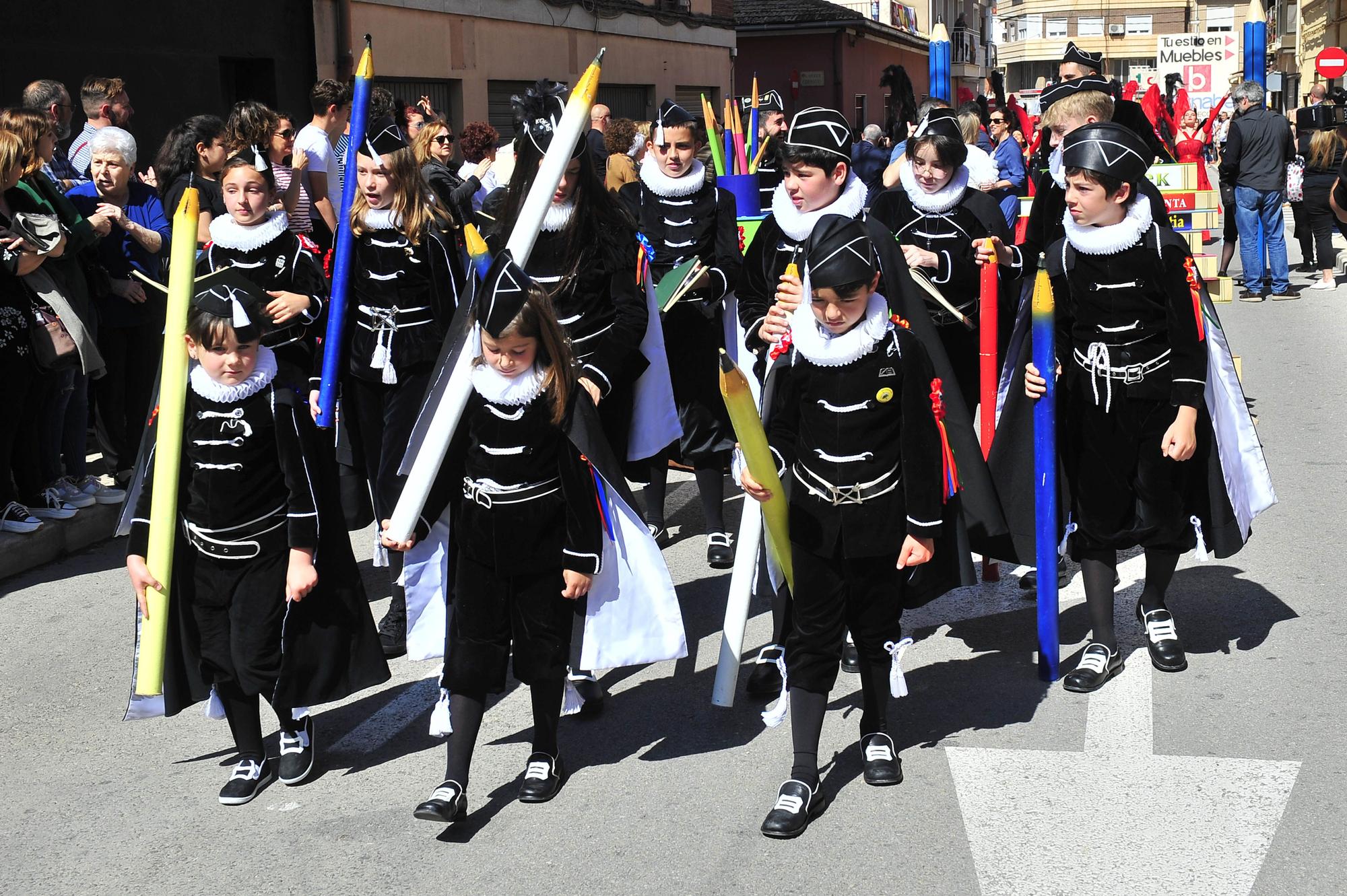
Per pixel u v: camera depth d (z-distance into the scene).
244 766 4.03
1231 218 13.54
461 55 15.71
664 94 21.86
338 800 3.97
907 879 3.42
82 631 5.45
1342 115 14.40
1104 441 4.49
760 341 4.88
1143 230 4.34
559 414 3.70
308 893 3.45
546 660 3.88
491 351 3.68
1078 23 73.00
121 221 6.45
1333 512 6.40
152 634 3.82
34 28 9.48
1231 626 5.04
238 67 12.22
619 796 3.94
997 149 10.31
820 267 3.58
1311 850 3.48
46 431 6.50
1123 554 6.04
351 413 5.01
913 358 3.69
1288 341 10.79
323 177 7.73
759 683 4.64
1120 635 5.04
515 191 4.59
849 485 3.71
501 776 4.10
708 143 6.43
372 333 4.91
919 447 3.67
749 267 5.07
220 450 3.81
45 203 5.95
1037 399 4.49
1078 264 4.45
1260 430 8.00
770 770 4.09
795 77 30.42
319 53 12.88
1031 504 4.73
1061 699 4.49
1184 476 4.58
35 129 5.82
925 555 3.71
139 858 3.65
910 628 5.27
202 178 6.89
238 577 3.88
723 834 3.69
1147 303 4.38
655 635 4.04
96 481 6.89
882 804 3.82
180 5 10.97
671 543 6.49
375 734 4.46
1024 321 4.72
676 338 6.05
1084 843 3.56
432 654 4.14
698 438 6.05
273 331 4.39
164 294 6.96
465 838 3.71
